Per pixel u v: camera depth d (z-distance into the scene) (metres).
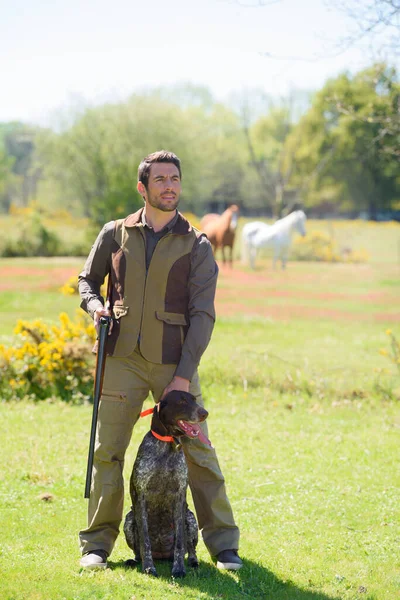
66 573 5.98
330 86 44.34
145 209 6.22
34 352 14.18
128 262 6.07
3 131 88.06
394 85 14.27
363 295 32.59
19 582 5.77
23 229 55.25
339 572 6.34
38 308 26.41
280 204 68.19
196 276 6.13
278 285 35.56
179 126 64.69
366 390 14.25
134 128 60.56
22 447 10.27
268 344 19.70
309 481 9.10
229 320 24.27
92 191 61.56
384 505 8.23
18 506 8.01
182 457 5.95
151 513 6.11
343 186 79.62
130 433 6.24
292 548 6.92
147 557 5.99
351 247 56.88
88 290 6.29
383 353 15.09
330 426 12.01
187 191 72.56
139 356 6.10
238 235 64.88
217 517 6.38
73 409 12.95
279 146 83.75
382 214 82.19
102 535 6.21
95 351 6.16
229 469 9.54
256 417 12.45
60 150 61.44
